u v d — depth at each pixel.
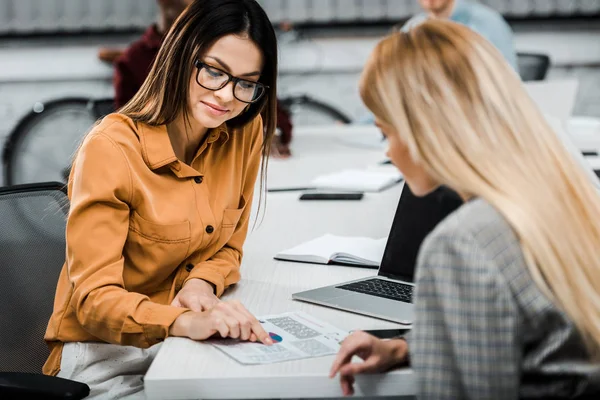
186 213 1.51
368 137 3.51
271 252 1.82
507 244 0.98
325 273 1.64
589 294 0.99
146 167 1.48
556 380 1.00
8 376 1.26
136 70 3.30
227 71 1.45
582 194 1.04
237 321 1.25
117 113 1.51
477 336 0.96
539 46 5.02
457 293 0.97
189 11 1.46
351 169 2.82
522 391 1.01
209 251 1.60
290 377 1.12
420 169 1.12
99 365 1.48
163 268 1.52
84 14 5.06
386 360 1.13
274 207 2.30
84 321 1.40
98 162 1.44
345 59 5.11
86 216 1.42
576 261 1.00
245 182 1.73
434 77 1.05
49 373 1.50
